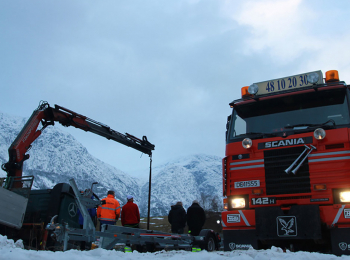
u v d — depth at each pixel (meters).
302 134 8.17
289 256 5.95
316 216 7.39
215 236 10.80
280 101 9.13
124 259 5.63
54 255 5.04
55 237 6.40
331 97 8.62
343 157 7.61
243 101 9.57
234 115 9.55
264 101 9.33
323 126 8.09
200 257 5.80
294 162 7.98
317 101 8.70
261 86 9.63
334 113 8.38
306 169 7.89
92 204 7.35
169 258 5.82
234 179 8.70
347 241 7.11
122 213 12.41
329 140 7.84
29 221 11.86
